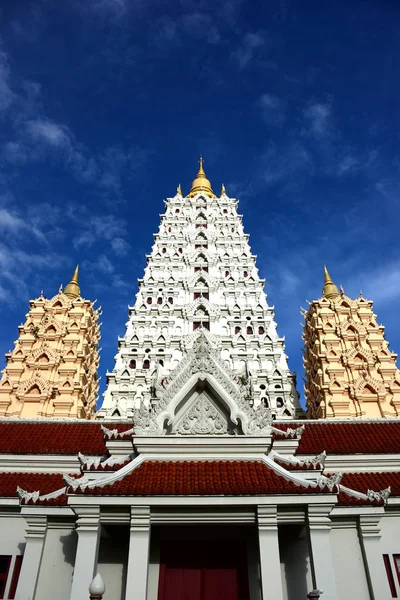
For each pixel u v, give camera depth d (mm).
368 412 48562
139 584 15555
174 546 18984
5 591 19297
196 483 17344
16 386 49562
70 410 47938
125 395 47125
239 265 60656
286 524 17469
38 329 53781
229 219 67812
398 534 19906
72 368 50750
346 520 18531
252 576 18141
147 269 59844
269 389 48781
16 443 26000
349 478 22656
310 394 57656
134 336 52156
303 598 17734
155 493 16609
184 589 18062
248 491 16734
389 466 24297
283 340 52281
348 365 51719
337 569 17641
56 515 18375
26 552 18016
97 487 16938
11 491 21594
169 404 20453
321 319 56406
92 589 12391
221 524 17250
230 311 55062
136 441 19578
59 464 24953
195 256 61375
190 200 70625
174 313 54781
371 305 57750
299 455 24422
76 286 62156
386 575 17531
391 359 52250
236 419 20125
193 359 21359
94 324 60750
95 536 16453
